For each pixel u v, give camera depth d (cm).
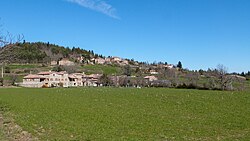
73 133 2284
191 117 3047
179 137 2150
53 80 15475
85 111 3488
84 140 2061
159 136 2180
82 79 16062
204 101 4256
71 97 5269
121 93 5816
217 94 5212
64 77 15750
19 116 3166
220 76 9469
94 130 2384
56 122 2762
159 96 5028
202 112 3366
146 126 2553
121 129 2427
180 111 3466
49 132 2336
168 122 2752
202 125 2602
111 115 3178
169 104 4069
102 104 4191
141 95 5291
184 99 4538
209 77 10538
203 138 2130
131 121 2803
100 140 2050
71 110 3581
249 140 2048
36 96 5584
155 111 3481
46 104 4247
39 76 15038
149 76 13762
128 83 12500
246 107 3662
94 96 5350
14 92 6712
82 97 5225
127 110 3569
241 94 5119
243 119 2878
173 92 5797
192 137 2155
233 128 2466
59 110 3591
